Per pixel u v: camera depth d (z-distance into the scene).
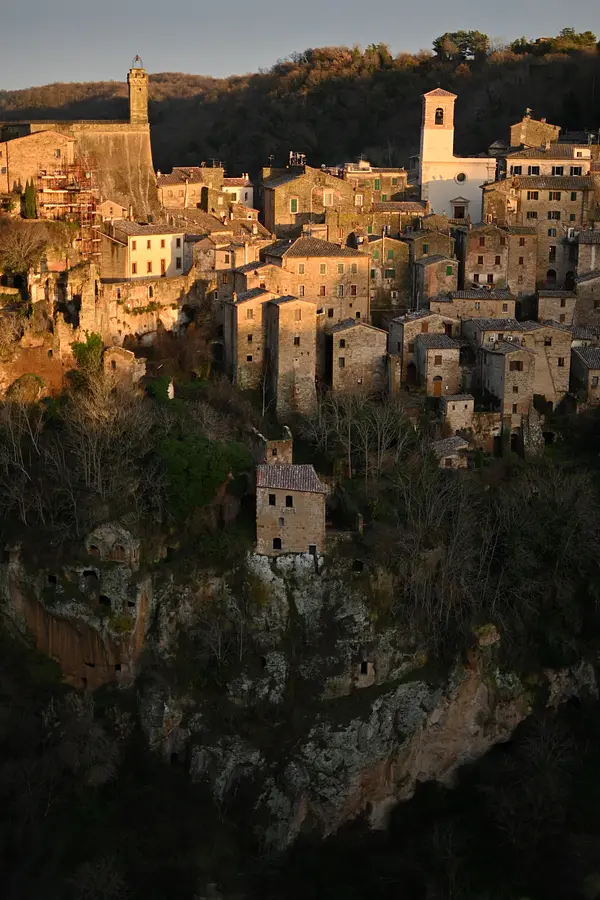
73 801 134.12
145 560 145.62
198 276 183.25
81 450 148.25
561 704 148.00
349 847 137.00
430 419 169.00
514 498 153.12
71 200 185.62
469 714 144.00
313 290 180.88
